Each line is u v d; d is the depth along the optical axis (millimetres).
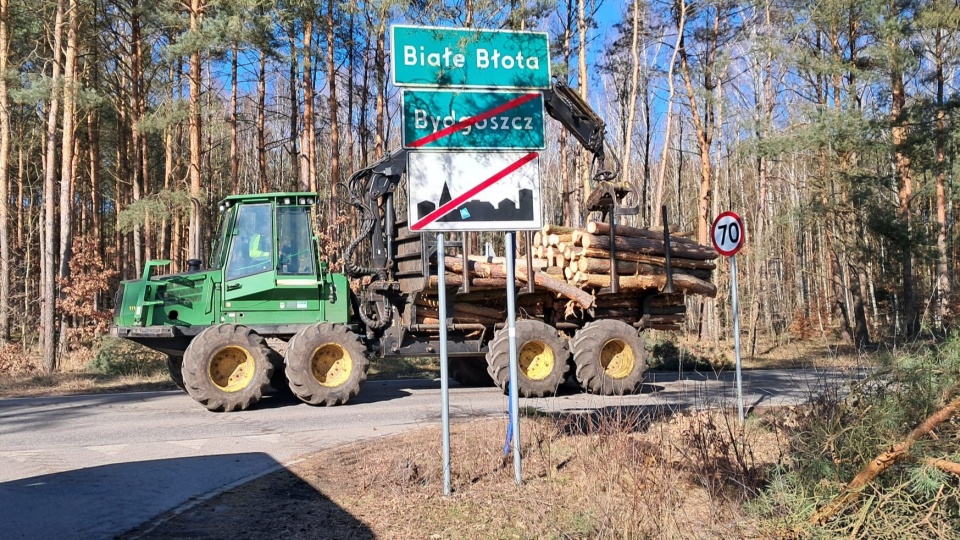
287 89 35625
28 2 21547
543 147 6312
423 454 7141
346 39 25016
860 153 23203
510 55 6309
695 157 44969
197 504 5754
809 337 32375
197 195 20578
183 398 12391
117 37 24719
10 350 18781
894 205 25938
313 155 24359
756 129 23141
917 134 22141
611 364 12555
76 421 9977
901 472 4367
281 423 9750
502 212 6164
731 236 8914
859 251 26672
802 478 4945
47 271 18406
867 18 21922
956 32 22172
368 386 14273
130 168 30672
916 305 27422
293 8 20391
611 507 5023
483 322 12766
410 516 5383
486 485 6164
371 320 12312
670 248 12891
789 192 39438
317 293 11852
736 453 5914
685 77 27516
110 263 32719
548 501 5586
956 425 4242
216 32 18203
